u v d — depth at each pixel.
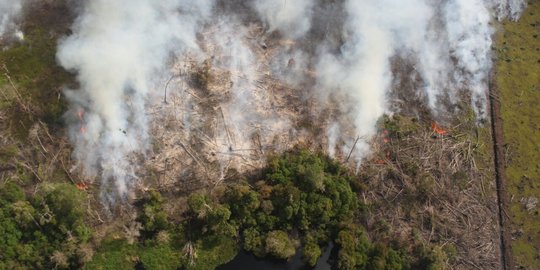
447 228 34.06
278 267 32.22
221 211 31.08
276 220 32.25
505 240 34.28
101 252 31.11
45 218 29.77
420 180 35.00
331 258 32.69
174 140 34.72
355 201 33.69
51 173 32.84
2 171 32.53
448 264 32.88
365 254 31.94
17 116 34.22
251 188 33.19
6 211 29.97
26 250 29.44
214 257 31.86
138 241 31.72
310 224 32.72
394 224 33.81
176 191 33.25
